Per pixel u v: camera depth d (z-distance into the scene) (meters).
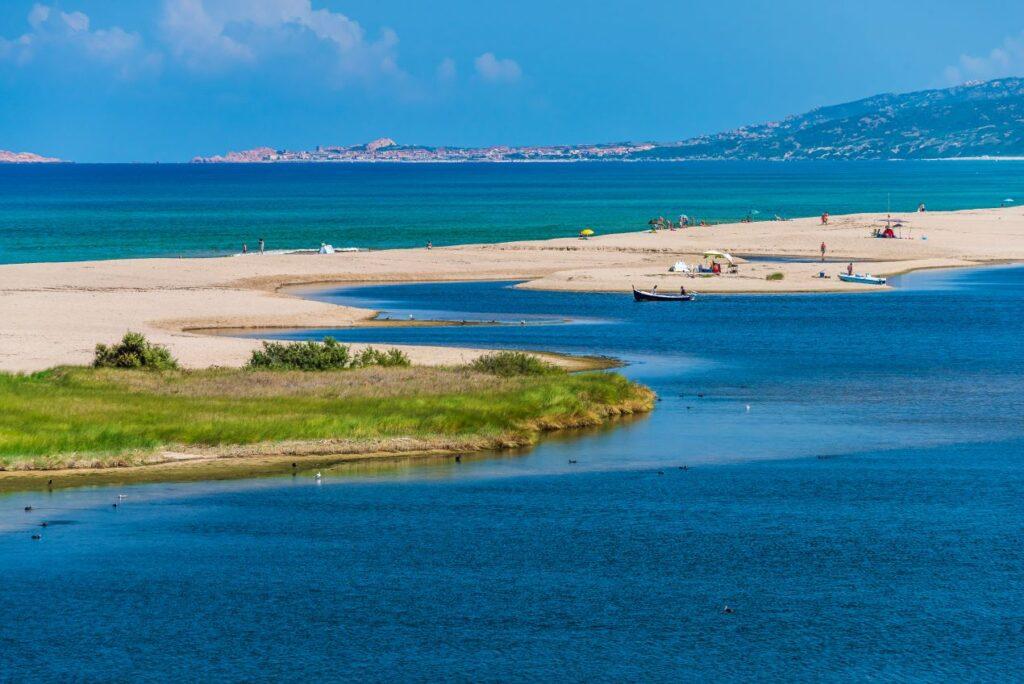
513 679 100.94
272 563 127.56
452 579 123.06
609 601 117.00
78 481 156.25
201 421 176.50
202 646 106.94
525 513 145.62
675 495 153.75
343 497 151.38
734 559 129.00
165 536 135.75
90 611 114.38
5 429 168.50
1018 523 142.00
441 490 155.25
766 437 186.88
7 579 122.12
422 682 100.50
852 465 169.75
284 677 101.25
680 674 101.75
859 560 128.62
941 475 164.50
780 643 107.44
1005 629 110.38
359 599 117.62
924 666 103.00
